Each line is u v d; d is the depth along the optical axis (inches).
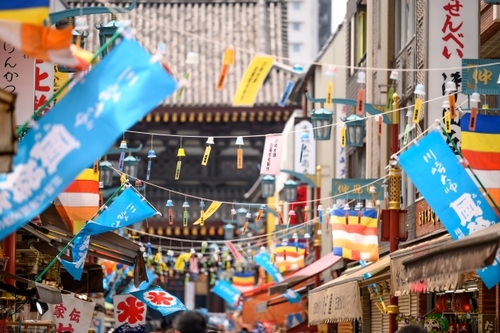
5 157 570.9
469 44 1239.5
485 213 888.3
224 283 2406.5
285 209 2864.2
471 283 1173.7
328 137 1333.7
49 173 573.3
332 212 1327.5
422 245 948.0
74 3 3503.9
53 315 1272.1
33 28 586.9
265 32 3649.1
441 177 901.8
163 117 3287.4
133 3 1062.4
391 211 1322.6
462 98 1220.5
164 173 3410.4
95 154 569.9
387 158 1617.9
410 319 1258.6
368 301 1795.0
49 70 1011.3
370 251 1312.7
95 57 593.6
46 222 1075.3
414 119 959.6
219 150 3420.3
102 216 1141.7
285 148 2883.9
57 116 580.4
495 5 1171.9
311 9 4252.0
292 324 2201.0
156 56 575.5
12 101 571.5
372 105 1411.2
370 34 1724.9
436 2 1244.5
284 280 1855.3
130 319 1455.5
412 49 1480.1
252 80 850.1
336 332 2080.5
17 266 1349.7
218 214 3400.6
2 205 576.4
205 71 3508.9
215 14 3779.5
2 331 959.0
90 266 1423.5
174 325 711.7
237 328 2507.4
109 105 573.0
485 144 951.6
